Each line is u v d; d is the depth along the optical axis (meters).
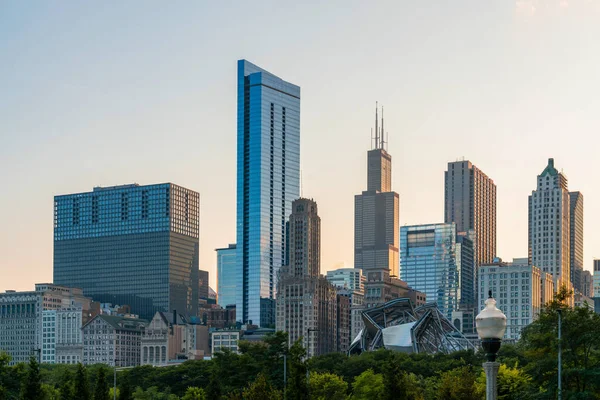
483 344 74.81
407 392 178.12
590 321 143.12
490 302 75.69
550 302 149.75
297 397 186.50
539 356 150.25
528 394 148.25
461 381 177.50
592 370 135.75
